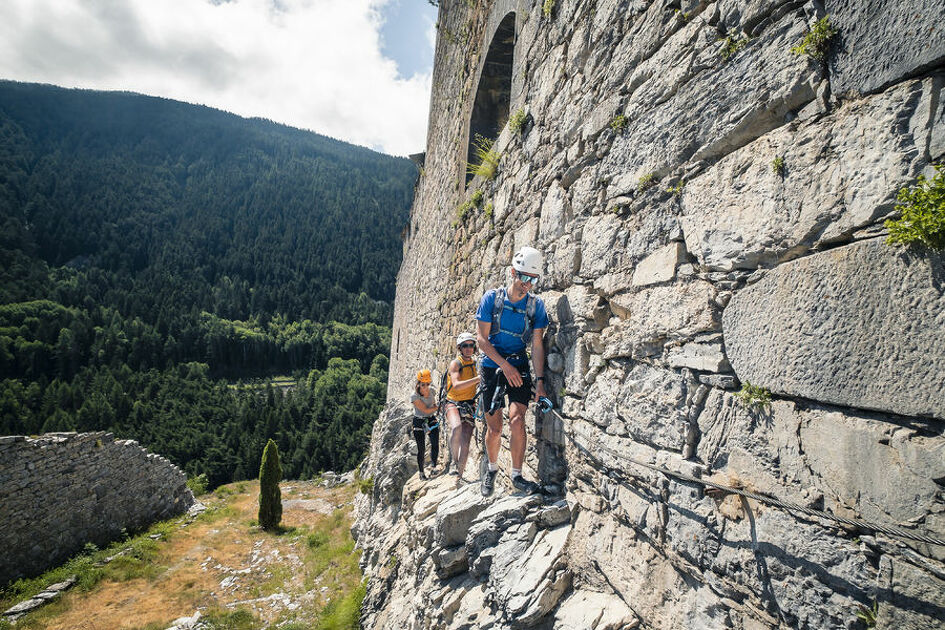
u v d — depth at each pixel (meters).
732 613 1.50
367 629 5.18
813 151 1.27
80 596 10.88
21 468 12.13
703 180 1.69
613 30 2.40
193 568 12.77
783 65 1.37
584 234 2.63
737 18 1.56
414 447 8.90
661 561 1.85
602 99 2.49
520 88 4.01
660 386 1.89
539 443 3.15
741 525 1.48
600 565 2.24
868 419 1.12
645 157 2.06
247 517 18.69
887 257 1.07
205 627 9.21
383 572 5.96
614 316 2.30
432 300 8.65
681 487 1.74
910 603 1.02
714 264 1.62
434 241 8.84
